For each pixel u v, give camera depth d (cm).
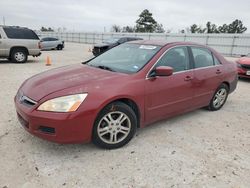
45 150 325
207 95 475
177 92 399
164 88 374
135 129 350
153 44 418
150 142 362
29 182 262
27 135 362
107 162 304
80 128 296
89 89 304
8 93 594
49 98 292
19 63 1216
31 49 1244
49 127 288
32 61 1342
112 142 332
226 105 572
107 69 378
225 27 6719
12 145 333
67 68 405
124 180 272
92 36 4409
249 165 313
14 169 282
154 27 6400
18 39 1198
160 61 379
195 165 307
